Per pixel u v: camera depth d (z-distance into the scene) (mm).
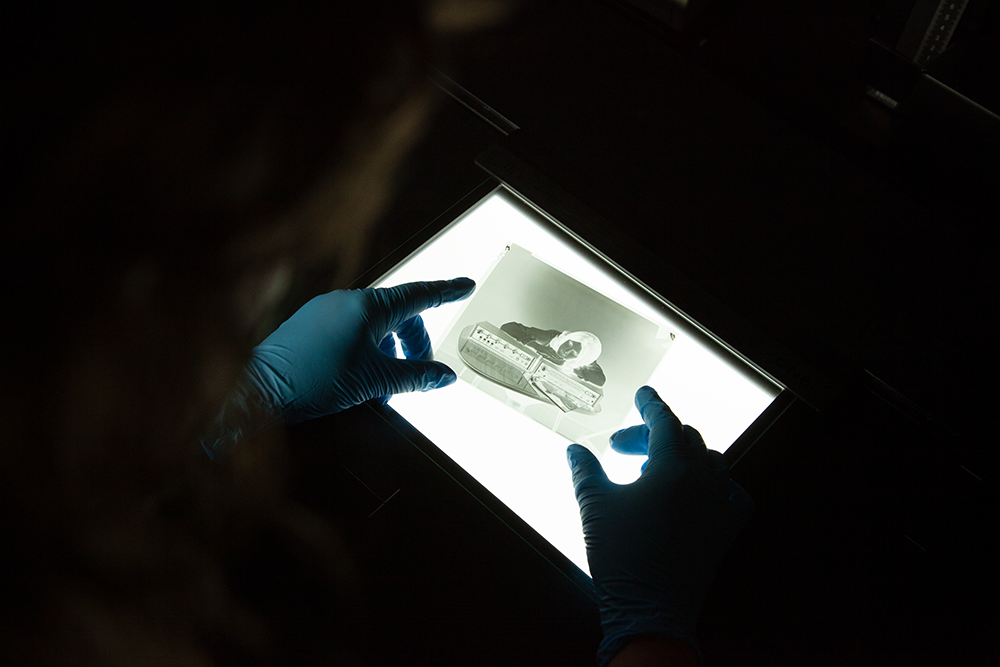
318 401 674
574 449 670
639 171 778
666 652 597
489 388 696
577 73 823
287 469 664
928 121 755
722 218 758
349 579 633
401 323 714
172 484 545
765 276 735
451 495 661
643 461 690
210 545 556
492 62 827
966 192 774
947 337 717
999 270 740
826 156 788
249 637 612
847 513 664
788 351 699
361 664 613
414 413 688
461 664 615
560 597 633
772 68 833
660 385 700
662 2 833
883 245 750
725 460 667
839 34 790
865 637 630
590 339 711
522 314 720
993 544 657
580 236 740
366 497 657
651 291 722
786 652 626
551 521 655
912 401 696
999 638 630
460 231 751
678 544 626
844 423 688
